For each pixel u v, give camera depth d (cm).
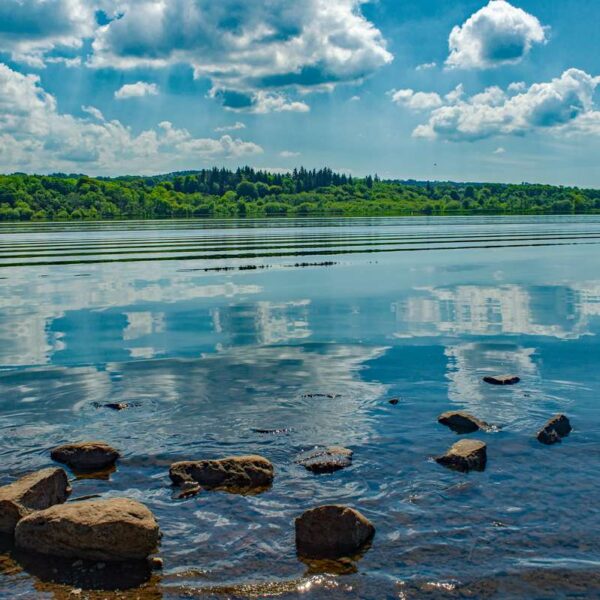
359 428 973
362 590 589
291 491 775
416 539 667
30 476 756
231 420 1016
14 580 610
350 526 654
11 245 6100
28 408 1090
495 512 716
